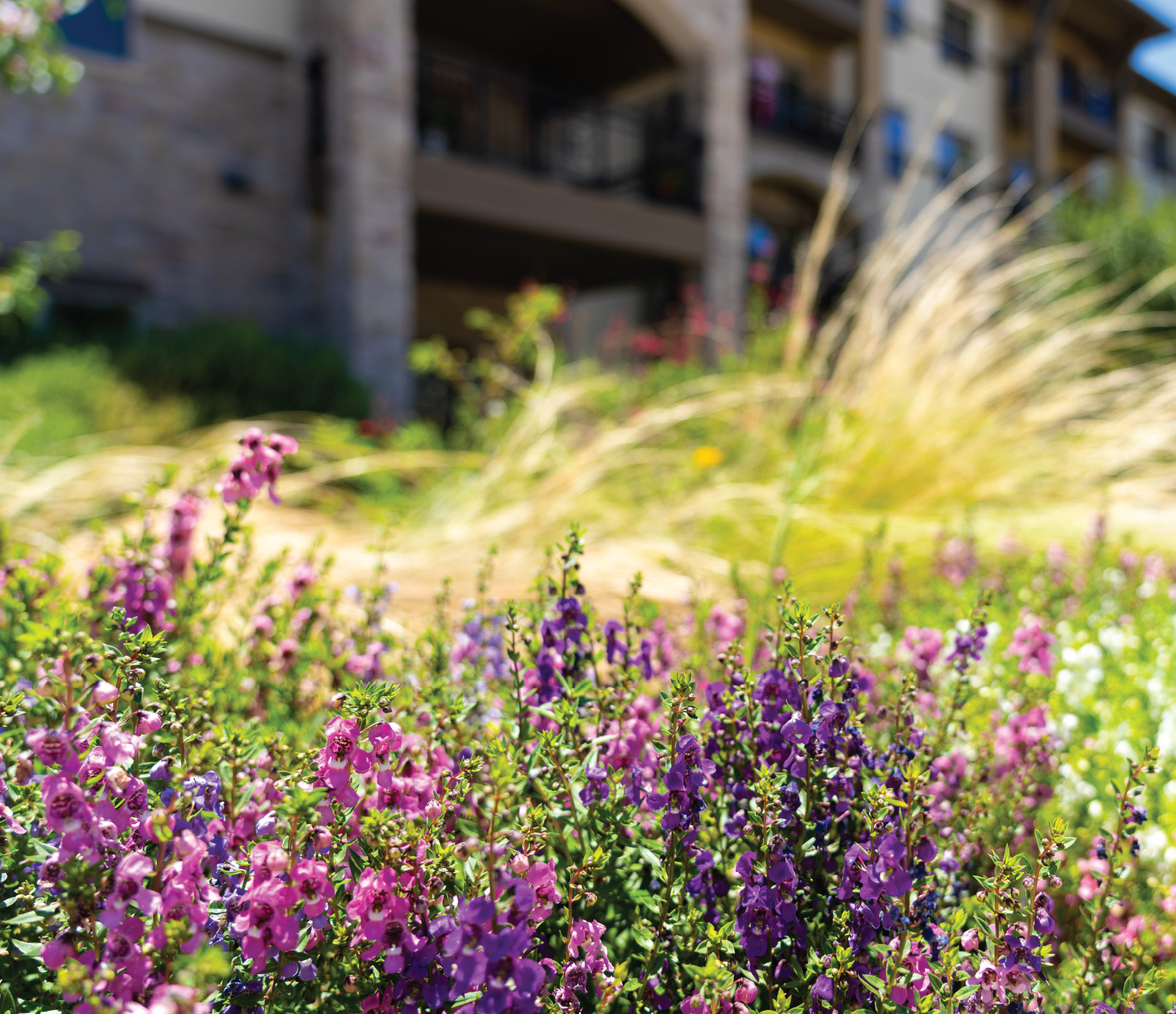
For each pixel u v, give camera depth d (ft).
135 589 5.97
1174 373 17.93
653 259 46.09
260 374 26.22
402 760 4.06
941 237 19.72
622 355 35.94
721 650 5.09
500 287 55.72
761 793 3.88
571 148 56.18
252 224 35.53
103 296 32.27
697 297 46.85
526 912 3.22
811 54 61.67
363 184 33.86
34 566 5.69
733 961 3.98
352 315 34.01
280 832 3.41
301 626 6.60
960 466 16.21
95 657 3.85
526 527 13.38
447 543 12.80
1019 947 3.65
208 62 34.55
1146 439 16.75
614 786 4.26
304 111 36.58
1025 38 77.36
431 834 3.71
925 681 6.03
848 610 8.26
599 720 4.69
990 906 3.82
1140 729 7.03
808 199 58.90
